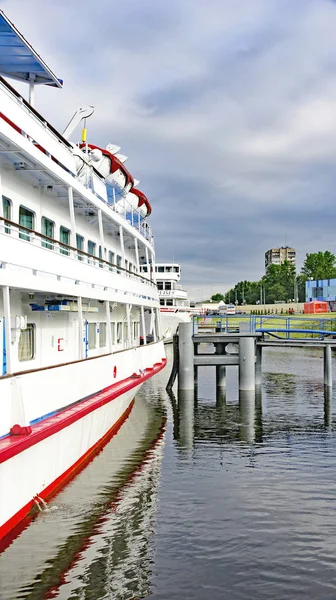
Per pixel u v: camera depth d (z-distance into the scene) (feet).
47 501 34.30
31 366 40.65
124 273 61.67
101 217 52.01
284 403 82.53
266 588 25.81
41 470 32.65
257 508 36.29
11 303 37.06
